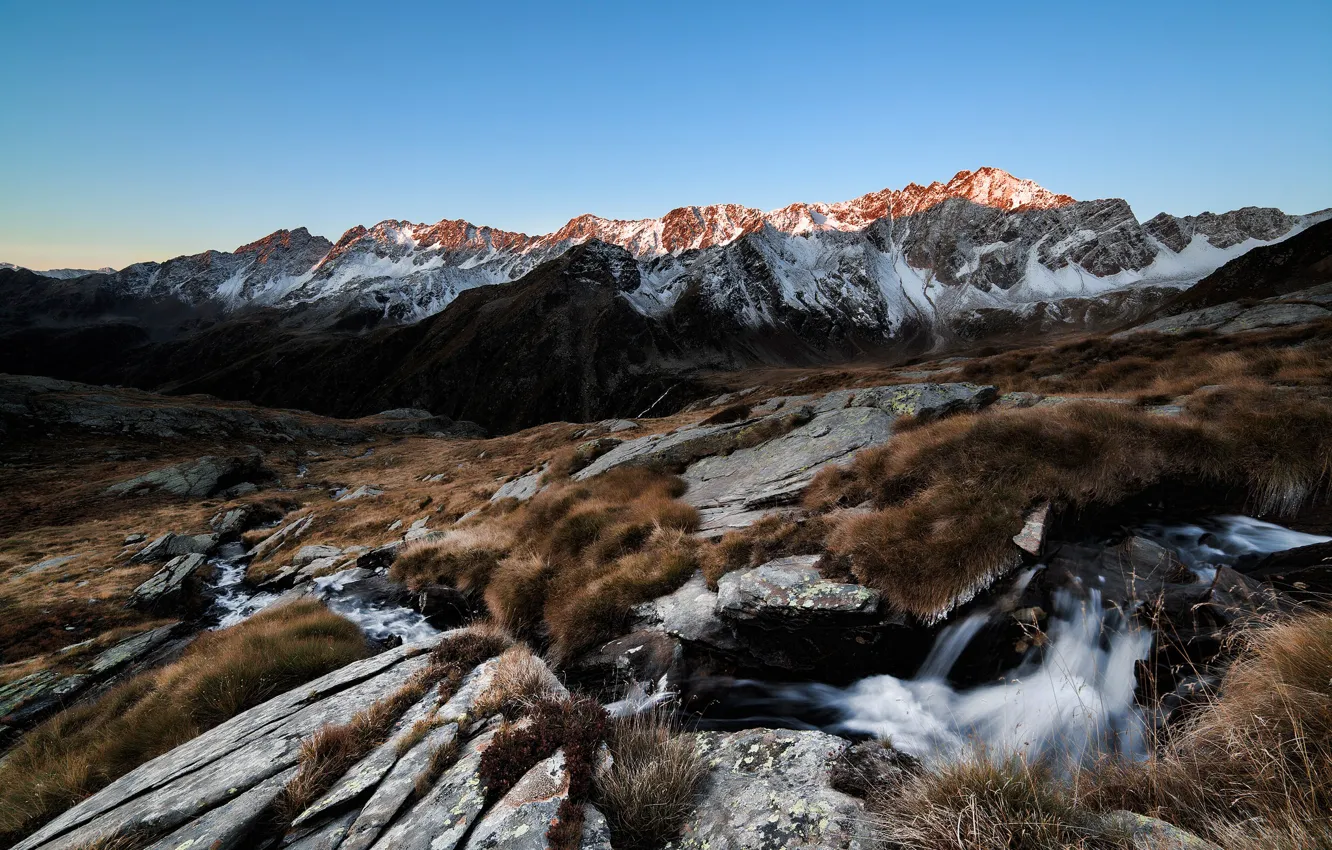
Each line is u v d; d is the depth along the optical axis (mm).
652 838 5633
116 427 111375
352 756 7074
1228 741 4707
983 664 9617
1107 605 9414
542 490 29844
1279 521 10898
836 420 21344
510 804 5508
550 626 14922
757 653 11359
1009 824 4230
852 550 11523
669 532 16281
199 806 6398
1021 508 11008
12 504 65312
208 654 16344
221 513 54906
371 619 21375
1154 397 18906
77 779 10211
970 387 21859
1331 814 3635
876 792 5426
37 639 27250
